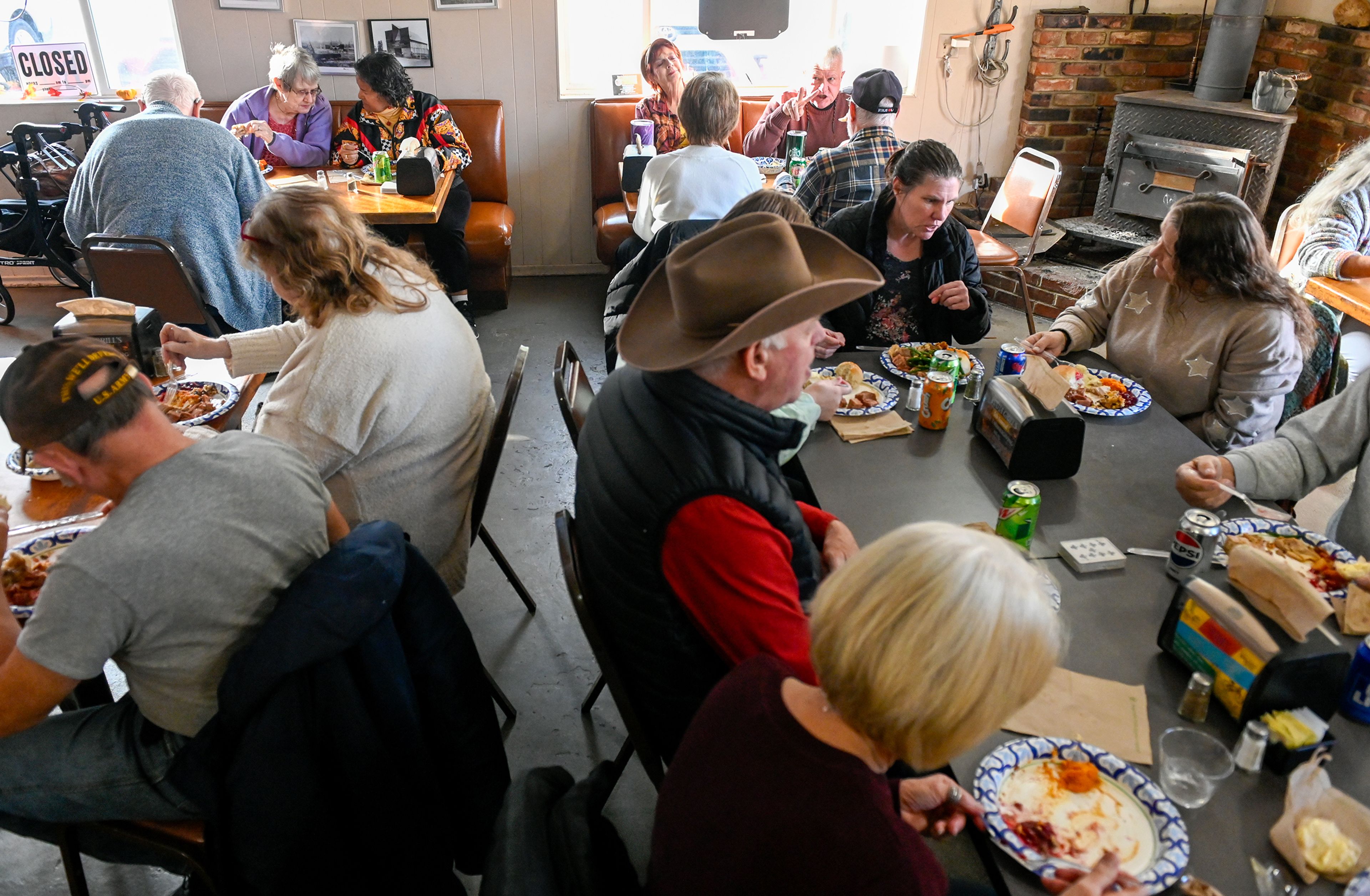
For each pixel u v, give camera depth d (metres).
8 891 1.77
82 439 1.23
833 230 2.62
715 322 1.19
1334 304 2.80
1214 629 1.24
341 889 1.41
